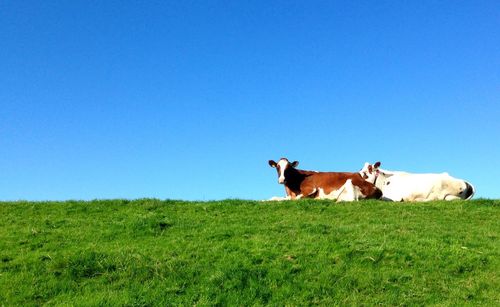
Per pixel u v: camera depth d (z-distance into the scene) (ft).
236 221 63.05
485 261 49.19
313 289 43.11
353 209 70.49
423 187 82.33
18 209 71.31
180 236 55.67
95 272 45.96
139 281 44.55
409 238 54.60
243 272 45.03
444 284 44.88
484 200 74.84
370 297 42.70
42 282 44.16
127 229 58.13
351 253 49.47
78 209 70.95
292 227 58.75
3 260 48.96
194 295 42.04
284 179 82.74
